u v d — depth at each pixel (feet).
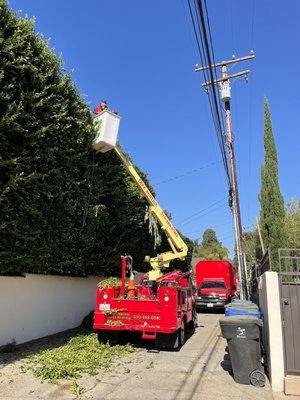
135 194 51.52
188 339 40.16
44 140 31.96
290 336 22.52
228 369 26.50
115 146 42.39
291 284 23.22
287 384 20.99
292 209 105.09
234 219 71.72
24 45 30.53
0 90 27.66
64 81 34.04
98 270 48.32
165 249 70.03
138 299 34.73
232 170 71.15
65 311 42.29
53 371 24.29
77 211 38.70
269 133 73.51
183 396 20.47
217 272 80.12
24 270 33.01
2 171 28.04
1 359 28.02
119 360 29.17
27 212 30.71
